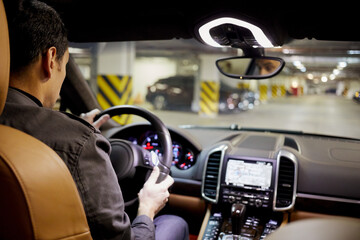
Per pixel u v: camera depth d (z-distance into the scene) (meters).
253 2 1.58
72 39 2.45
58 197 0.90
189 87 19.86
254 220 2.01
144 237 1.26
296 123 11.60
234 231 1.85
